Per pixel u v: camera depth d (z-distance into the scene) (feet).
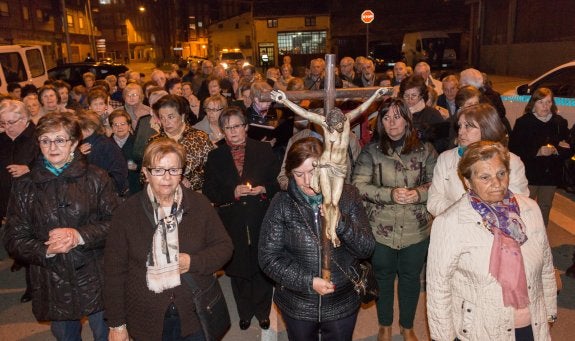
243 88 21.89
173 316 8.79
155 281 8.33
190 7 255.29
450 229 7.59
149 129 16.89
